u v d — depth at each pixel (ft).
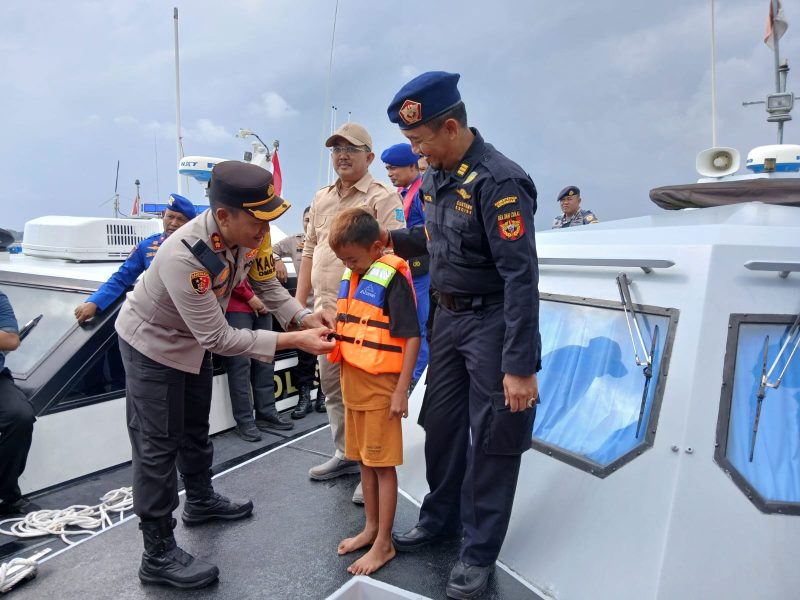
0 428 8.96
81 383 10.26
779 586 4.99
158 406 6.66
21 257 15.24
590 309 6.98
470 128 6.00
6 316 9.64
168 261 6.32
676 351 5.78
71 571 6.89
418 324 6.64
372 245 6.73
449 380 6.70
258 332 6.79
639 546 5.32
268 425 13.48
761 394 5.54
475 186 5.70
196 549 7.21
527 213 5.48
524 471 6.79
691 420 5.46
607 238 7.55
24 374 10.26
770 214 7.22
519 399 5.50
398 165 11.29
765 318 5.67
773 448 5.47
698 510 5.22
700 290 5.82
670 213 8.68
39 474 9.66
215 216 6.39
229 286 7.00
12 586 6.53
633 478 5.65
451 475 6.93
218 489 8.79
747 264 5.64
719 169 10.68
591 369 6.72
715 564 5.06
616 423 6.17
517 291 5.42
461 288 6.17
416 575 6.50
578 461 6.24
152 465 6.61
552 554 6.01
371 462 6.63
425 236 7.58
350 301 6.88
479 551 6.06
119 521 8.30
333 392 8.93
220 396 12.94
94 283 11.58
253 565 6.86
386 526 6.72
